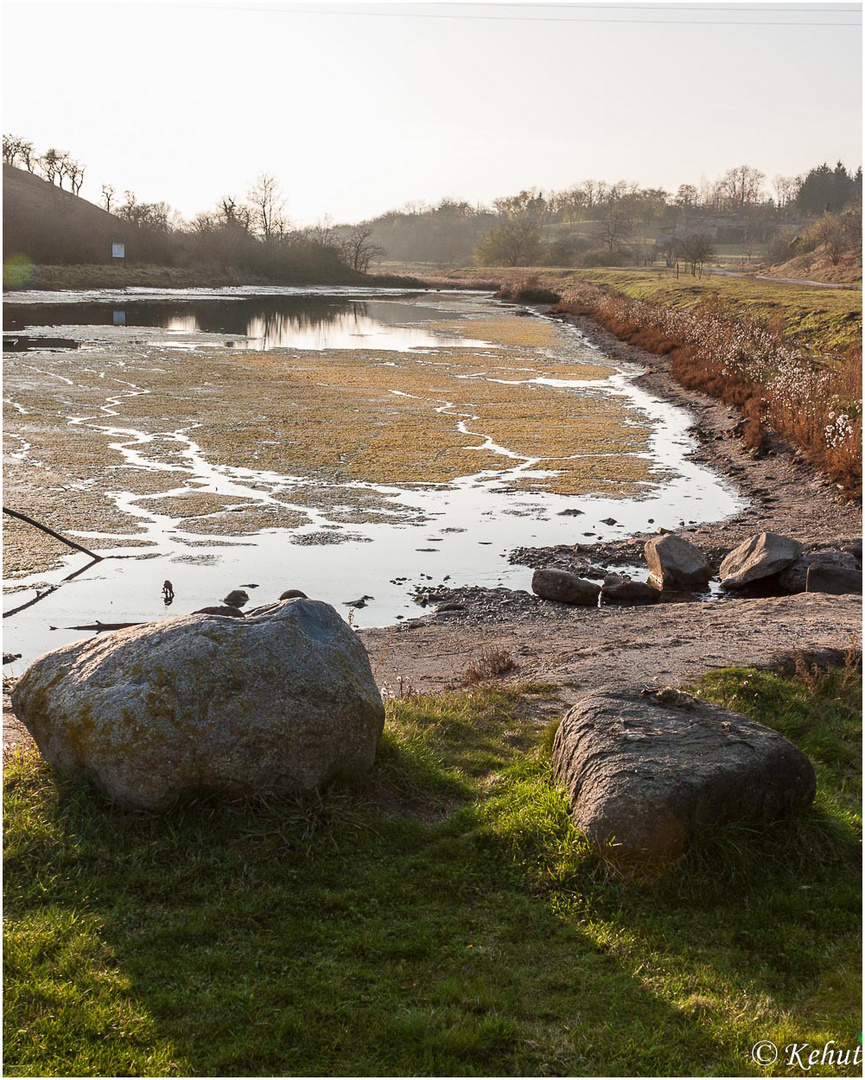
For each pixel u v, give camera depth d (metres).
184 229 123.44
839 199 195.50
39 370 36.38
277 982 4.78
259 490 20.73
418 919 5.38
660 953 5.12
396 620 13.62
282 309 77.50
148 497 19.86
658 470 24.08
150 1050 4.28
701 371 37.81
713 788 5.81
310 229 148.00
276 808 6.04
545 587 14.79
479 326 65.12
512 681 9.91
